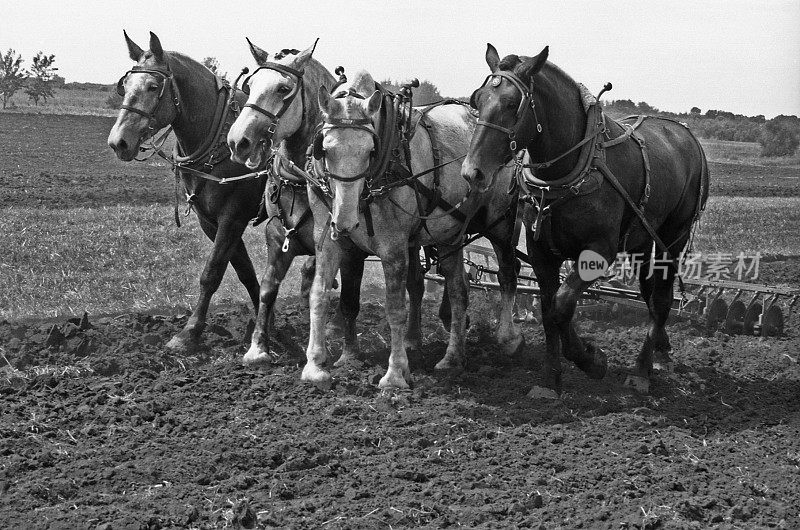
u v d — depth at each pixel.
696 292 11.05
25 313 10.31
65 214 17.23
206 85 8.30
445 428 6.52
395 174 7.14
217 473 5.68
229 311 9.95
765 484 5.63
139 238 15.03
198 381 7.47
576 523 4.99
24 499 5.21
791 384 8.20
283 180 7.58
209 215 8.48
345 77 7.72
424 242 7.77
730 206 24.09
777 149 47.97
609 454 6.14
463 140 7.80
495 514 5.12
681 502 5.20
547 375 7.53
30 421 6.50
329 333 9.16
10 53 58.59
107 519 4.97
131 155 7.98
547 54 6.50
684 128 8.46
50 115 45.94
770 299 10.00
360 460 5.92
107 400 7.02
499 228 8.55
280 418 6.69
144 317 9.29
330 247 7.42
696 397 7.69
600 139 6.93
